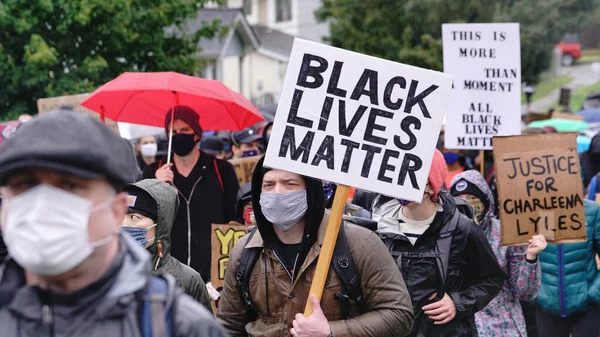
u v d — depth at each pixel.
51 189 2.38
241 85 44.00
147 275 2.54
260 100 49.25
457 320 5.70
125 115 8.41
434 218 5.64
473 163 11.66
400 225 5.71
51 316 2.46
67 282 2.48
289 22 57.06
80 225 2.39
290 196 4.41
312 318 4.25
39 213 2.35
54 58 16.02
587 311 7.55
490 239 6.71
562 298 7.43
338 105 4.56
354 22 34.25
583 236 6.82
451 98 9.32
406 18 31.91
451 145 9.35
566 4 31.39
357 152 4.55
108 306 2.46
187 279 5.11
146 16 17.52
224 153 13.45
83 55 17.19
